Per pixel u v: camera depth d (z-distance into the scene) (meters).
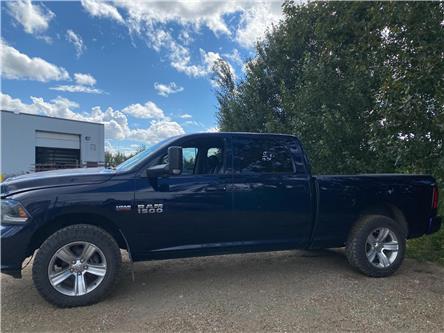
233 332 3.48
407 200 5.48
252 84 15.88
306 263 5.79
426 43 6.83
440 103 6.34
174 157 4.22
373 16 8.02
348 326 3.61
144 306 4.07
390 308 4.03
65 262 4.10
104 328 3.57
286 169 5.06
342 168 9.58
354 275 5.20
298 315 3.84
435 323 3.69
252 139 5.01
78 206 4.10
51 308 4.03
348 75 9.94
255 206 4.79
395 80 6.89
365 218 5.28
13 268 3.94
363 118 9.52
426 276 5.18
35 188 4.09
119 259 4.23
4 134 31.03
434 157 6.99
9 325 3.63
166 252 4.50
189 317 3.79
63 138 35.31
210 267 5.56
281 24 14.92
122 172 4.41
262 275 5.18
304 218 5.03
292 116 12.16
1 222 3.98
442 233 6.82
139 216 4.32
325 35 10.18
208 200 4.58
